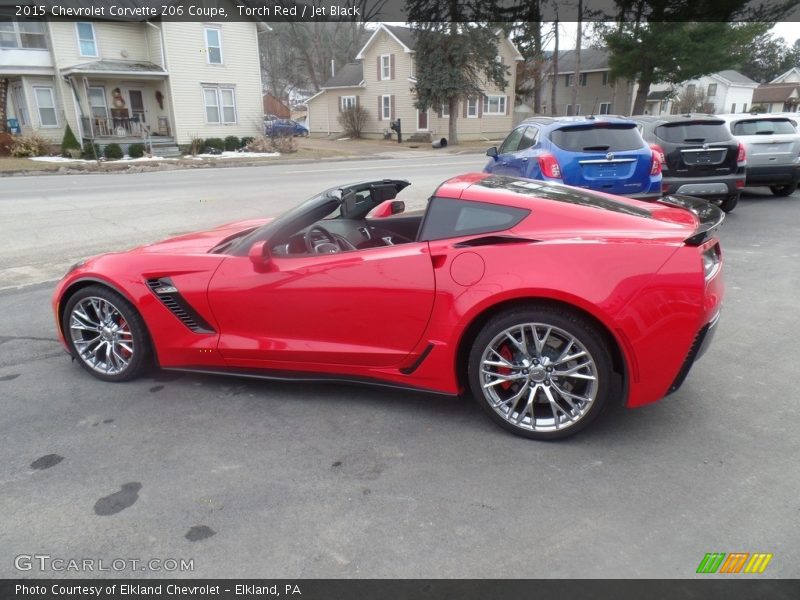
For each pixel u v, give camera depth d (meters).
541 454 3.10
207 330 3.84
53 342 4.86
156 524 2.61
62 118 27.97
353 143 38.62
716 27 31.28
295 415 3.59
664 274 2.92
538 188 3.63
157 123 30.00
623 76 34.31
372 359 3.49
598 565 2.31
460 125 39.62
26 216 10.84
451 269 3.21
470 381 3.29
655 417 3.44
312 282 3.49
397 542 2.46
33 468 3.05
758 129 10.79
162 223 10.07
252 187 15.30
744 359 4.22
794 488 2.74
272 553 2.42
